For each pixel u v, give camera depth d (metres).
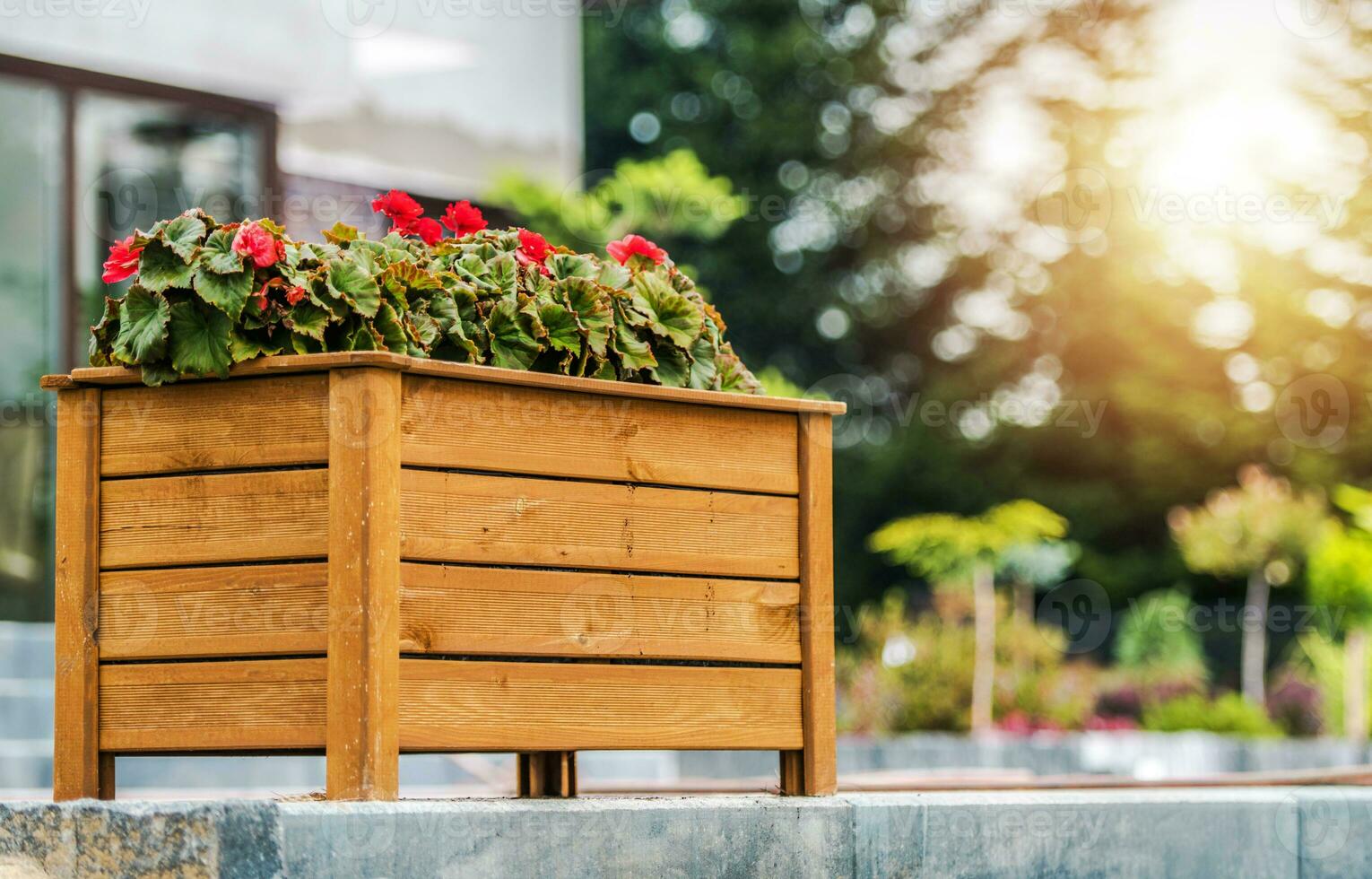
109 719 2.41
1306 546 13.34
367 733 2.23
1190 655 13.87
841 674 11.95
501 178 8.48
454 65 8.80
